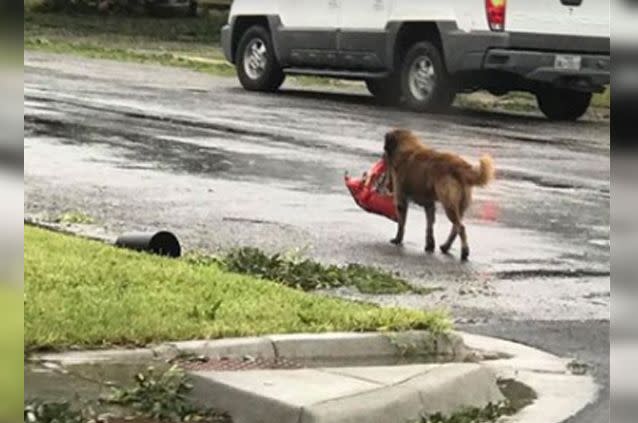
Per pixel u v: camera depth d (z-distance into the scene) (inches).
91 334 350.0
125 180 639.8
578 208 622.5
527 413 324.5
